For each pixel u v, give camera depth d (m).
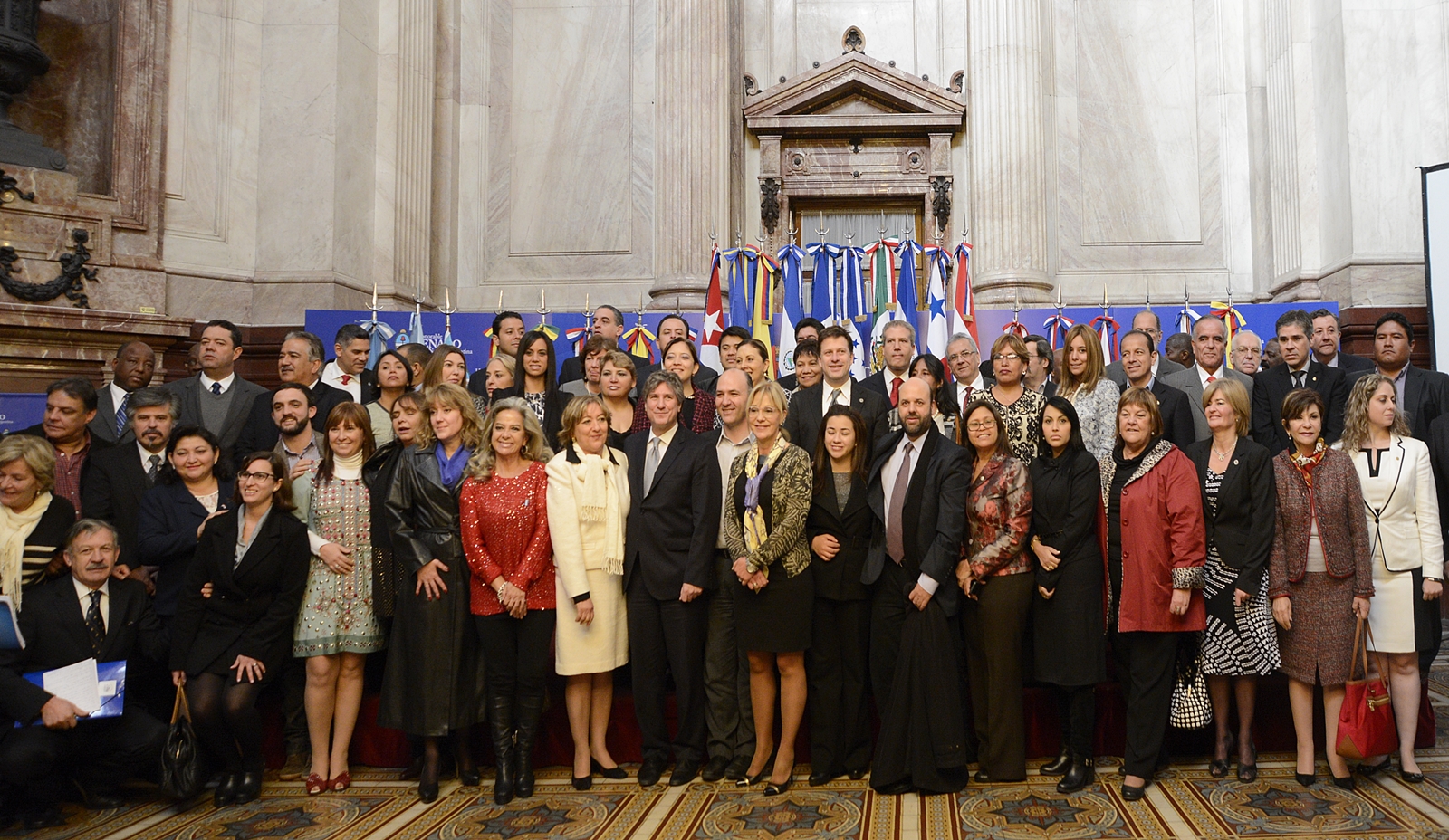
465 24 9.82
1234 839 3.37
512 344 5.59
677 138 9.05
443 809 3.86
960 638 4.23
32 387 6.91
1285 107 8.62
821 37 9.91
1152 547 3.80
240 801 4.00
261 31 8.16
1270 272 8.91
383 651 4.41
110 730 3.97
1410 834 3.38
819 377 4.73
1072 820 3.56
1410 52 7.77
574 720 4.06
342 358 5.82
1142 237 9.38
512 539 4.01
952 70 9.74
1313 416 3.93
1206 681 4.06
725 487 4.23
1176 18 9.49
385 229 8.60
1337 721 3.88
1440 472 4.54
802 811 3.71
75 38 7.61
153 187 7.55
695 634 4.09
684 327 5.73
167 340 7.45
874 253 8.08
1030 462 4.18
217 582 4.00
